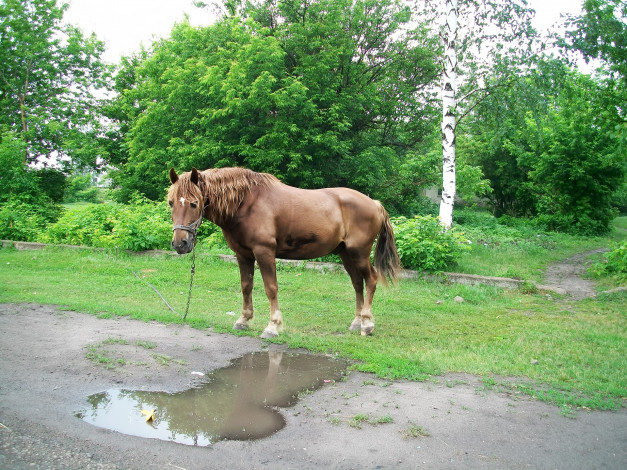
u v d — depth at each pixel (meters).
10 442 3.02
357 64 19.20
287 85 15.37
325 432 3.37
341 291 8.78
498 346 5.66
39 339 5.10
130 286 8.79
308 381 4.39
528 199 28.73
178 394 4.00
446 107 12.34
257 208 5.73
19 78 22.98
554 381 4.47
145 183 19.23
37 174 22.44
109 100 24.28
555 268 12.10
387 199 18.55
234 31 16.73
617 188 22.80
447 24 12.16
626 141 11.28
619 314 7.33
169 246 12.12
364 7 18.89
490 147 13.63
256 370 4.66
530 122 20.55
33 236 14.45
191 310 7.14
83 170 24.66
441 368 4.78
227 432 3.35
